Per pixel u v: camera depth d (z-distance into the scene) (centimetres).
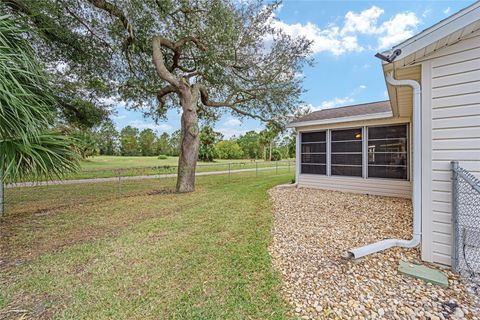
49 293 213
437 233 254
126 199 665
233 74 822
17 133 232
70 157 292
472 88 236
